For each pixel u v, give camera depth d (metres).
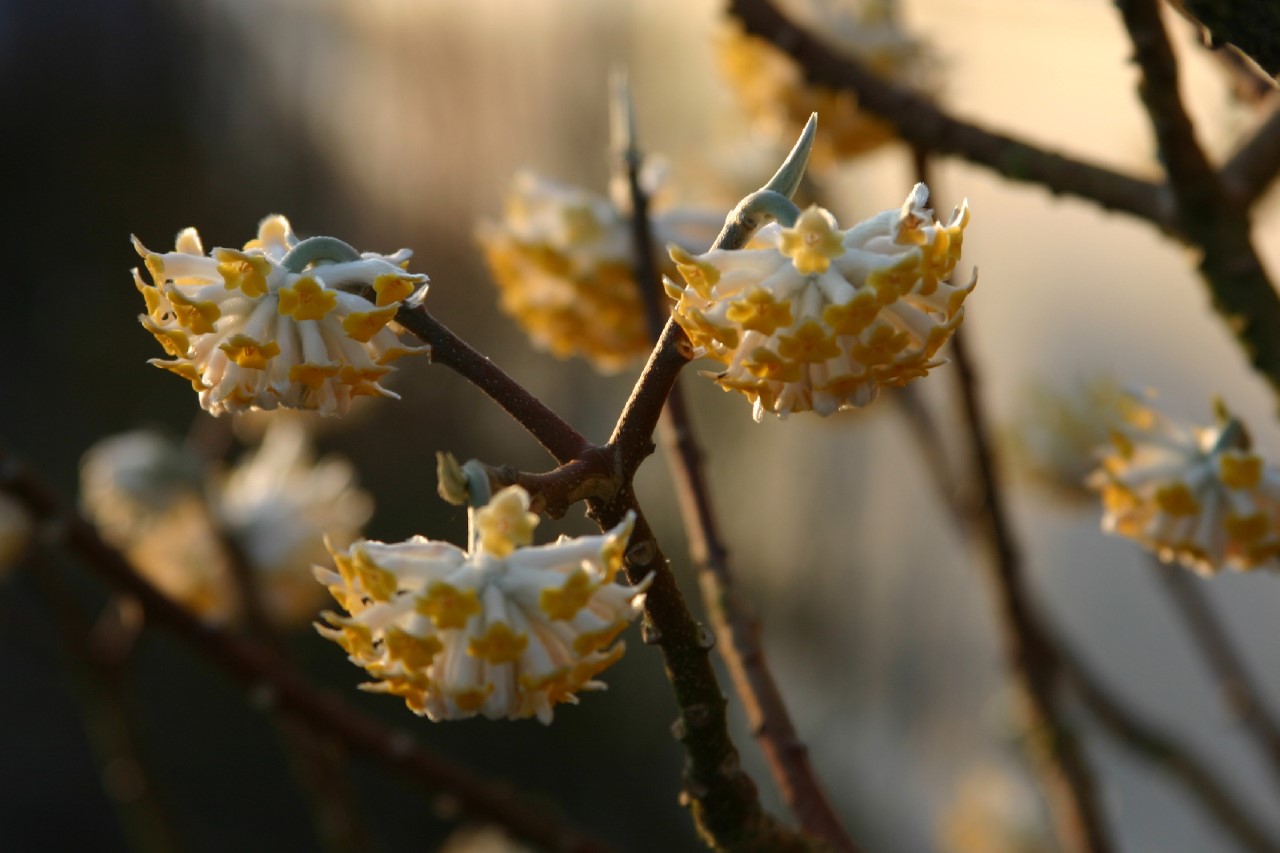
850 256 0.64
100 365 3.81
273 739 2.86
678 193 1.13
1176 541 0.76
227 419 1.22
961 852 1.43
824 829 0.74
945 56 1.05
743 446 3.37
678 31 3.02
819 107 0.96
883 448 3.30
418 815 2.75
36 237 4.16
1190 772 1.08
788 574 3.37
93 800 2.62
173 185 4.18
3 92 4.37
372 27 3.77
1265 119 0.79
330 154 3.92
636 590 0.64
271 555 1.15
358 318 0.64
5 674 2.82
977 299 3.00
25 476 0.81
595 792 2.96
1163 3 0.74
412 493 3.30
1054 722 1.00
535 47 3.47
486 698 0.64
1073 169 0.80
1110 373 1.09
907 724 3.12
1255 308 0.76
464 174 3.58
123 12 4.34
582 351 0.87
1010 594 1.00
